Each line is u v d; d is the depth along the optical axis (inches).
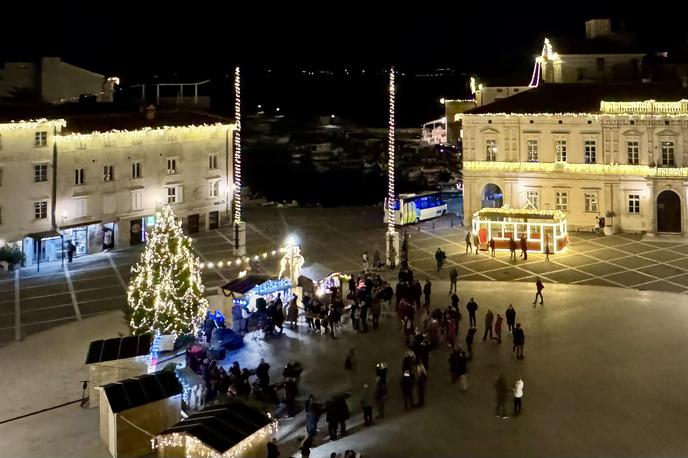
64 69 3575.3
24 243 2610.7
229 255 2743.6
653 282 2191.2
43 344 1780.3
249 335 1781.5
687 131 2728.8
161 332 1641.2
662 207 2829.7
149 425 1200.2
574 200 2930.6
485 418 1289.4
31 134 2586.1
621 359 1556.3
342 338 1750.7
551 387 1414.9
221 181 3272.6
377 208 3777.1
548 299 2038.6
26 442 1248.2
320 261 2586.1
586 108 2908.5
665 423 1246.3
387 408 1347.2
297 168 5580.7
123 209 2888.8
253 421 1120.8
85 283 2373.3
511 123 2967.5
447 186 4520.2
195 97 3981.3
